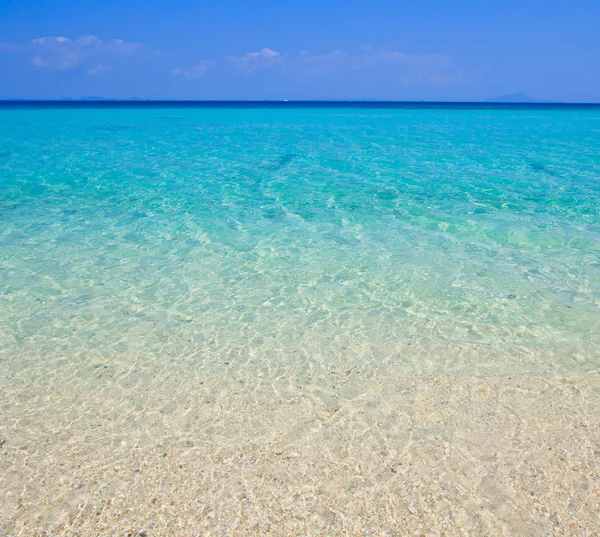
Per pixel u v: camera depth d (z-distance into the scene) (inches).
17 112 1852.9
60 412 166.4
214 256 311.1
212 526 122.6
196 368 192.5
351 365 194.2
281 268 291.9
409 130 1122.7
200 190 487.8
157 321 229.9
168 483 135.8
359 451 147.6
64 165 623.8
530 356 197.9
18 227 366.0
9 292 256.8
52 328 222.4
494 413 164.1
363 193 474.9
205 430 157.6
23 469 140.4
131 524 123.1
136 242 335.6
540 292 256.1
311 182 526.6
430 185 508.1
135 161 657.6
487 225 369.7
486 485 134.3
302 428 158.1
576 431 154.6
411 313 235.8
